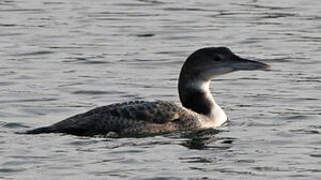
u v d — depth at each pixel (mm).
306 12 28875
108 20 28141
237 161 15328
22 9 29453
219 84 21609
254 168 14930
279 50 24656
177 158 15453
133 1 30797
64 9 29578
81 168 14820
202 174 14609
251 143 16438
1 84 21344
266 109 19234
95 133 16578
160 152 15773
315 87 21125
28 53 24359
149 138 16672
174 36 26359
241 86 21406
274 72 22609
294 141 16562
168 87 21375
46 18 28297
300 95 20422
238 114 18812
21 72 22469
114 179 14359
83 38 26016
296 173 14688
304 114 18672
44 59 23812
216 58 18203
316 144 16344
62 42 25562
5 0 30656
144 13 29125
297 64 23297
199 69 18219
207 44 25484
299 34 26281
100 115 16766
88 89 21031
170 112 17250
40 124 17969
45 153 15492
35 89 20922
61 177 14430
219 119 17938
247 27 27156
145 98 20484
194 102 18172
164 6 30078
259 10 29266
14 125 17797
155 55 24297
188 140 16641
